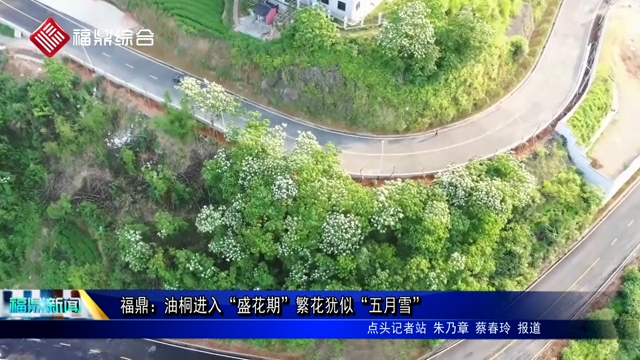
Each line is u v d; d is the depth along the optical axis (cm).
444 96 6272
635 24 7444
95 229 6431
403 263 5547
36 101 6519
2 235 6819
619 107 6944
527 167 6278
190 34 6556
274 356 6103
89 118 6372
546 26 7281
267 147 5688
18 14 7094
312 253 5581
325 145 6144
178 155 6250
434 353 5956
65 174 6706
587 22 7412
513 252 5962
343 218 5391
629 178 6775
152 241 6075
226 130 6028
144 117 6419
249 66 6375
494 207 5612
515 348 5956
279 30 6356
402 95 6119
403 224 5553
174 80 6644
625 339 6072
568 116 6544
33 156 6806
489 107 6662
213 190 5975
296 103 6381
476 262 5638
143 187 6359
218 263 5888
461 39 6044
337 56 6066
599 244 6469
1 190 6756
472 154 6275
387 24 5972
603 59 7138
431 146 6331
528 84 6869
